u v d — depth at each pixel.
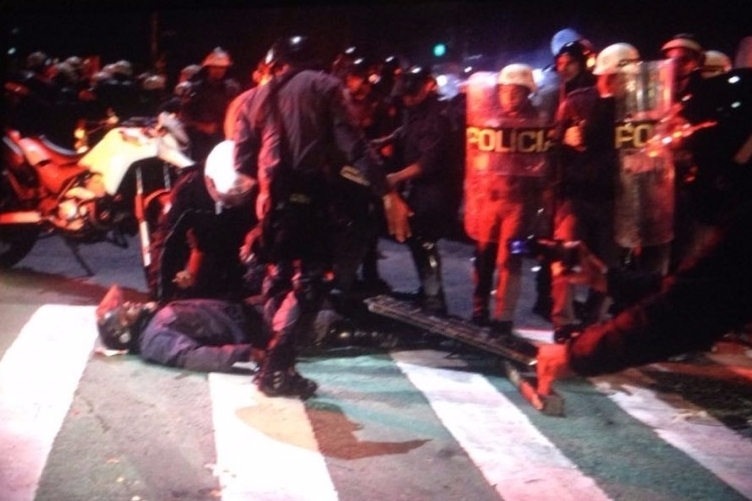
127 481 4.77
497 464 5.12
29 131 11.77
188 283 6.70
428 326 6.34
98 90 11.65
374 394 6.12
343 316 7.07
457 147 7.54
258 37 20.03
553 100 6.85
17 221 9.34
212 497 4.62
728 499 4.79
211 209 6.66
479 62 9.31
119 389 6.05
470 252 11.59
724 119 3.76
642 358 2.64
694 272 2.54
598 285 3.94
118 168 8.76
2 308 8.07
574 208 7.05
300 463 5.04
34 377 6.23
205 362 6.34
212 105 8.52
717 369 6.95
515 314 8.49
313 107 5.67
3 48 13.63
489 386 6.37
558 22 16.84
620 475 5.04
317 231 5.72
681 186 6.81
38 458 5.00
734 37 14.47
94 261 10.43
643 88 6.79
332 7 20.41
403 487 4.80
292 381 5.94
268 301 6.09
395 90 8.49
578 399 6.20
